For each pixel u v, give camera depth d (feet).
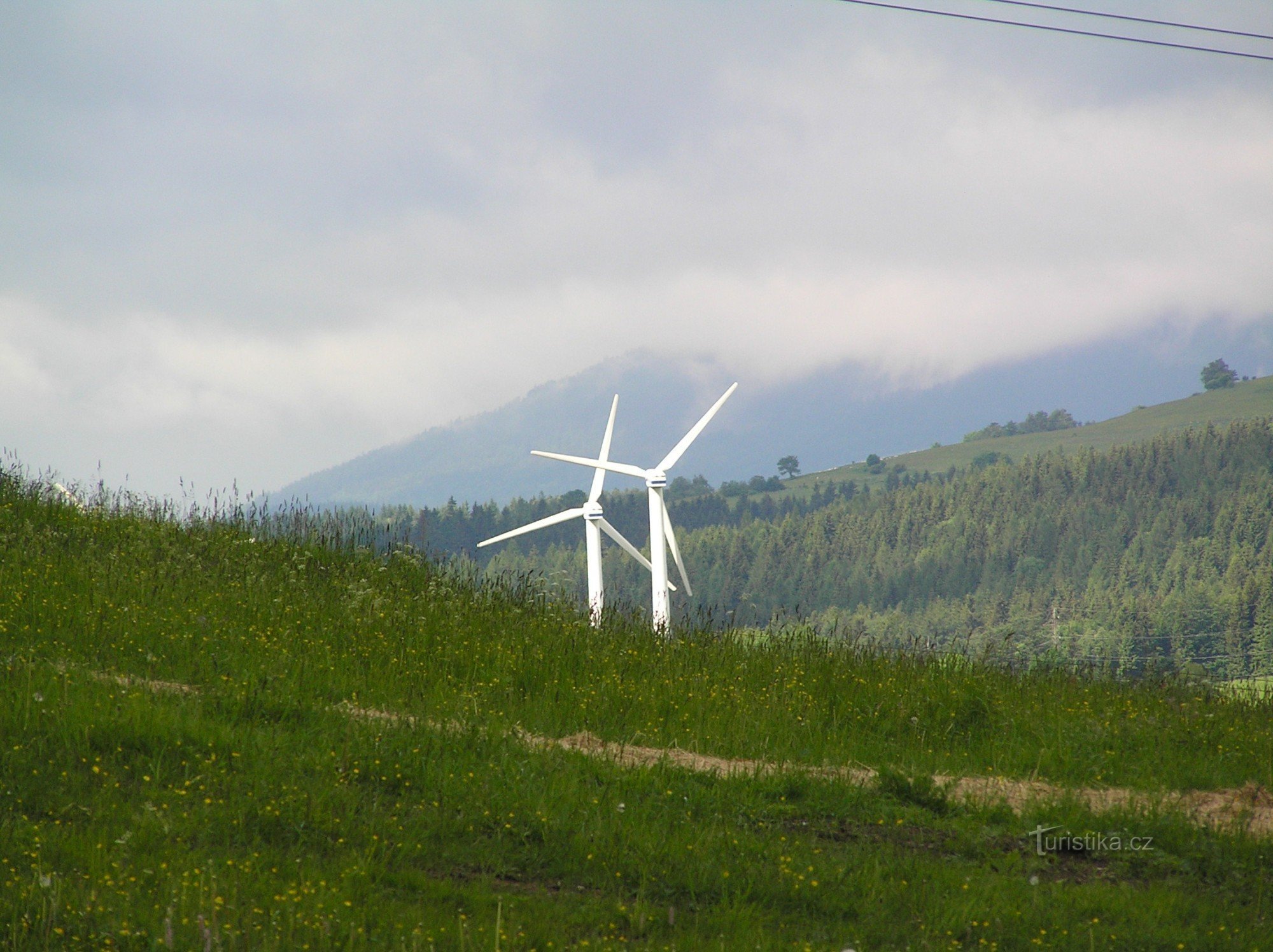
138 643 38.78
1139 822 31.96
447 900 23.68
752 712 40.65
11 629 38.04
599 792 30.66
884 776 33.83
